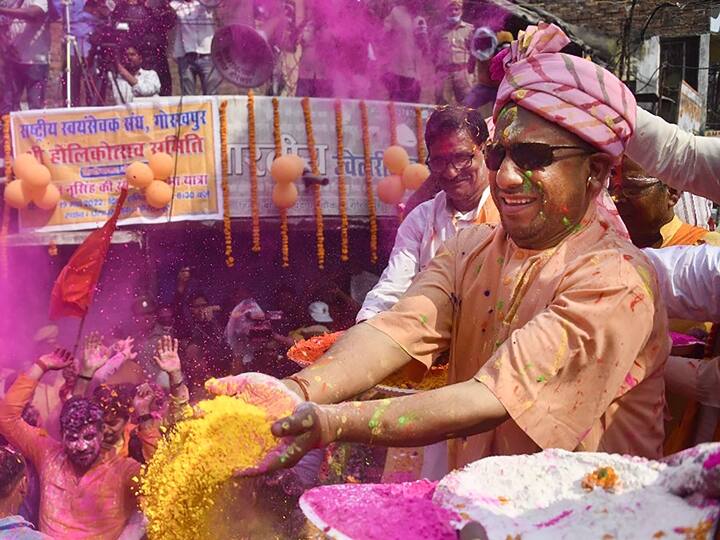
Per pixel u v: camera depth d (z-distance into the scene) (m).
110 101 6.34
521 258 1.91
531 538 1.30
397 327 2.01
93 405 3.87
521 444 1.84
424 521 1.40
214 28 6.50
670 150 2.27
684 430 2.31
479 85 6.38
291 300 6.32
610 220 2.01
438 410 1.62
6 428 4.03
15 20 6.36
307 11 6.54
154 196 5.74
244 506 1.72
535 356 1.68
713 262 2.20
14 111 5.90
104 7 6.44
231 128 5.86
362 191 6.06
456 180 3.03
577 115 1.81
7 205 5.72
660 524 1.27
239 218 5.94
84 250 5.35
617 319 1.69
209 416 1.60
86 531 3.75
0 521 3.10
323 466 3.79
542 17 8.59
